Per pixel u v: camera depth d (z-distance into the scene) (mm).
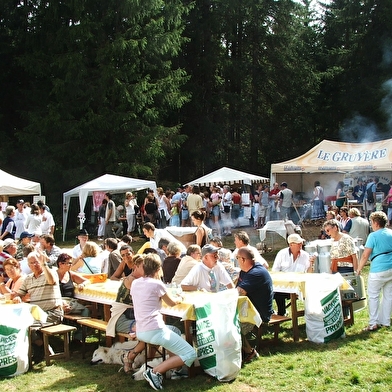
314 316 6410
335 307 6473
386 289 6785
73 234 21703
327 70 33969
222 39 33469
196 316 5398
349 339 6414
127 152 24328
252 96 33938
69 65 23016
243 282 5984
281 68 33094
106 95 24422
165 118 29875
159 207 18297
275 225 13125
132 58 24328
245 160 34156
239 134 34281
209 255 6340
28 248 8250
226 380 5234
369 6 32062
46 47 25047
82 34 23125
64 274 7176
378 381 5000
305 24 37906
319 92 34938
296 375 5281
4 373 5715
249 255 6035
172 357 5246
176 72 26547
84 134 24047
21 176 26062
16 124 27297
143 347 5660
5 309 5836
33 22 25328
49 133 24344
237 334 5363
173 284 6531
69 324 7164
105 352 6223
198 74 31891
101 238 18297
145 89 24016
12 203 26562
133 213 18766
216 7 31641
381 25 32219
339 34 33781
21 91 25703
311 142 35562
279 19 32812
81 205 17797
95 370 5895
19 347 5820
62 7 24516
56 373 5832
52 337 7367
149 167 25047
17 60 25125
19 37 25297
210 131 30953
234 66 31859
